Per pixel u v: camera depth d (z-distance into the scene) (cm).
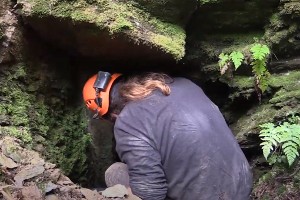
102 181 310
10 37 230
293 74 274
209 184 196
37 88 253
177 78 228
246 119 290
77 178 281
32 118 241
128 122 202
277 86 272
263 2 266
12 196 170
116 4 224
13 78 238
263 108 278
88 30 226
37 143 239
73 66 289
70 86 286
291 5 260
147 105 204
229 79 285
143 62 261
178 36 244
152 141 197
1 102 230
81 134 292
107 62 275
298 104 261
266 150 240
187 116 200
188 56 286
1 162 189
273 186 246
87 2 219
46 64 262
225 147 201
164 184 199
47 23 229
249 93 280
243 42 283
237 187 199
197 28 281
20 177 183
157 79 219
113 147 308
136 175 196
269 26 274
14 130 222
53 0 217
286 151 236
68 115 285
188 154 195
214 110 212
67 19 219
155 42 229
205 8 268
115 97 227
